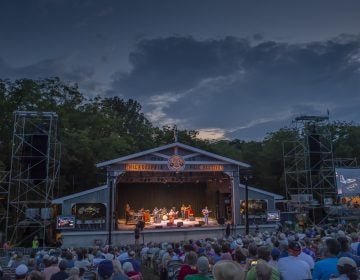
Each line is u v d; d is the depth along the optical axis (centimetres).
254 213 3572
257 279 523
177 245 1827
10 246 2864
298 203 3897
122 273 668
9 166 3931
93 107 5516
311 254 1091
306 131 4012
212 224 3603
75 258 1480
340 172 3859
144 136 6606
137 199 4359
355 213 3800
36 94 4312
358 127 5475
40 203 3434
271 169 5294
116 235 3148
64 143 4169
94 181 4481
